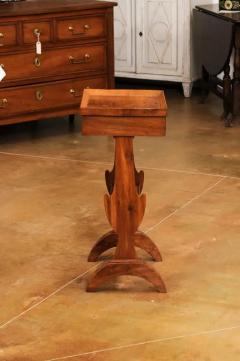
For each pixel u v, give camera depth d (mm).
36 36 5480
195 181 4766
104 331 3004
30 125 6184
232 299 3240
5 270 3559
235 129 5992
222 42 6148
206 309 3158
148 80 7699
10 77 5441
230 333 2969
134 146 5566
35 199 4496
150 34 7102
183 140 5703
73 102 5766
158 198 4465
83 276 3486
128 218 3248
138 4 7082
